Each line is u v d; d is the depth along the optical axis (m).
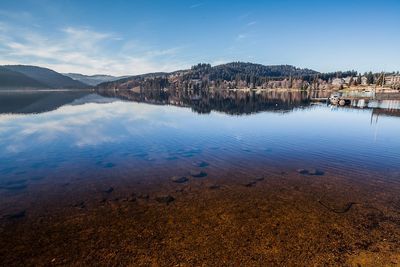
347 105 95.81
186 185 20.50
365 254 12.22
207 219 15.23
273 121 55.81
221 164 25.91
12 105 103.19
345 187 20.02
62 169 24.62
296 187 20.03
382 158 27.75
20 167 25.36
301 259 11.85
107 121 56.50
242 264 11.52
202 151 30.86
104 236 13.64
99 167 25.12
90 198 18.25
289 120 57.31
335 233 13.85
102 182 21.27
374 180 21.48
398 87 158.62
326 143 34.81
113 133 42.69
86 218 15.50
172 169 24.41
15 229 14.41
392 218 15.41
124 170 24.19
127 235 13.70
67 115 67.88
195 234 13.73
